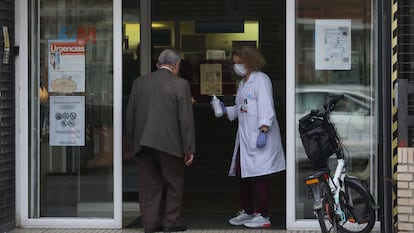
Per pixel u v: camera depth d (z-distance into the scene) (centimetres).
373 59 1030
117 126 1059
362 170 1040
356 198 934
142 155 1025
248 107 1047
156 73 1016
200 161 1426
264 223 1067
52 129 1079
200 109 1395
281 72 1365
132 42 1128
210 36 1377
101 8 1068
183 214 1194
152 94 1003
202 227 1081
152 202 1027
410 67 931
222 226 1087
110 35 1066
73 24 1073
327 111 967
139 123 1010
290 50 1034
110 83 1069
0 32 1010
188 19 1377
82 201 1080
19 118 1064
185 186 1423
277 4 1372
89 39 1070
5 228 1029
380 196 1000
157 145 993
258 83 1044
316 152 950
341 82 1038
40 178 1084
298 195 1044
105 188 1076
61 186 1083
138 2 1136
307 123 959
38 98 1078
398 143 925
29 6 1070
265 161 1038
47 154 1083
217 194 1391
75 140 1078
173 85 1002
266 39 1375
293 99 1036
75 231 1055
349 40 1034
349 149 1041
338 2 1034
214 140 1418
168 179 1021
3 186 1023
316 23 1037
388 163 932
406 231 923
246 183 1089
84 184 1079
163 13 1383
